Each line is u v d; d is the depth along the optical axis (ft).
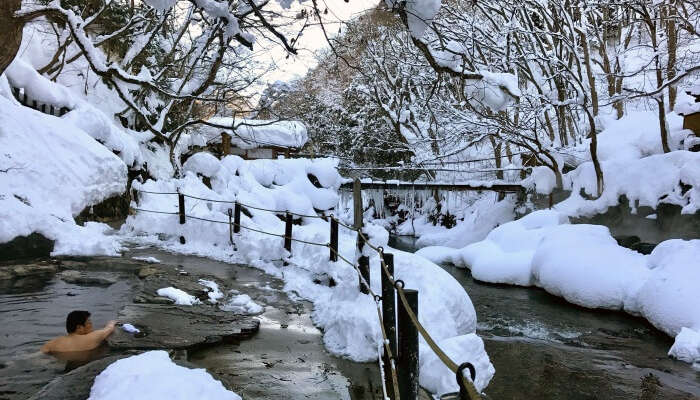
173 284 25.96
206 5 16.69
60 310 20.72
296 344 19.06
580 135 81.66
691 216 48.78
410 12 14.90
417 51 86.74
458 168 97.66
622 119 72.84
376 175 105.19
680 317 30.12
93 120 49.98
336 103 120.37
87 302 22.11
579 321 34.81
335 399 14.47
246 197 58.59
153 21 62.80
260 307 23.58
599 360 25.85
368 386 15.53
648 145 61.00
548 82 81.30
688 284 31.50
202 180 56.65
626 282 37.37
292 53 17.90
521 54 72.74
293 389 14.94
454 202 97.91
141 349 16.46
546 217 57.47
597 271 39.32
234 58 66.28
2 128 37.27
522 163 85.61
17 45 17.85
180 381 10.00
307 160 75.82
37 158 38.42
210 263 34.45
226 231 40.09
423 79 81.82
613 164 60.75
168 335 18.12
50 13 18.54
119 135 56.08
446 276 21.83
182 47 74.23
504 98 21.76
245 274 31.48
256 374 15.87
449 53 18.07
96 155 44.29
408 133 100.73
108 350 16.17
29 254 31.76
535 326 33.37
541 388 21.38
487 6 77.41
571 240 44.60
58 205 38.11
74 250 33.30
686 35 70.08
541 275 44.60
